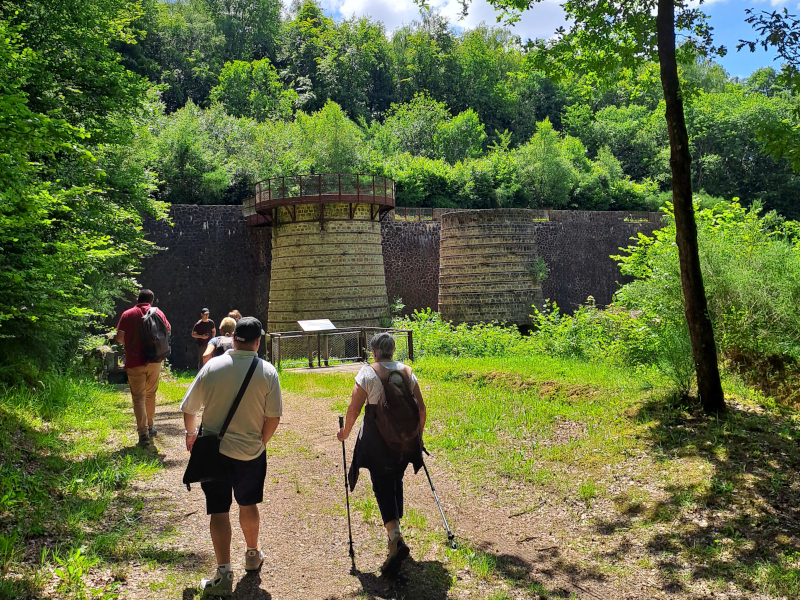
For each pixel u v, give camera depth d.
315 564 4.23
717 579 3.95
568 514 5.12
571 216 40.69
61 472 5.67
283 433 8.22
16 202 6.38
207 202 37.22
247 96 65.50
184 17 77.94
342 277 25.55
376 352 4.30
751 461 5.54
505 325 25.95
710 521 4.68
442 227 28.00
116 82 13.40
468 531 4.85
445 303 27.39
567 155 60.06
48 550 4.05
